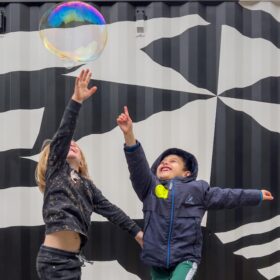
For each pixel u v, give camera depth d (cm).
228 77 345
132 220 331
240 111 346
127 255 344
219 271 342
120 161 345
